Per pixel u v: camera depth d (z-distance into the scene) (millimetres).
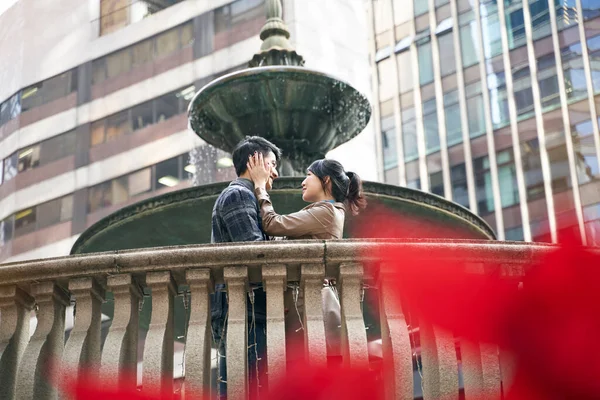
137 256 4062
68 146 35594
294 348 4297
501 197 38406
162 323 3980
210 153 32344
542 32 38406
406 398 3709
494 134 39125
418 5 42969
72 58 36094
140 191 33562
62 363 3891
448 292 3242
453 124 40562
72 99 35875
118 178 34094
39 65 37000
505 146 38656
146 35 34625
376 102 43281
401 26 43531
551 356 2943
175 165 32906
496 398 3736
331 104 8562
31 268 4113
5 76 37844
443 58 41594
